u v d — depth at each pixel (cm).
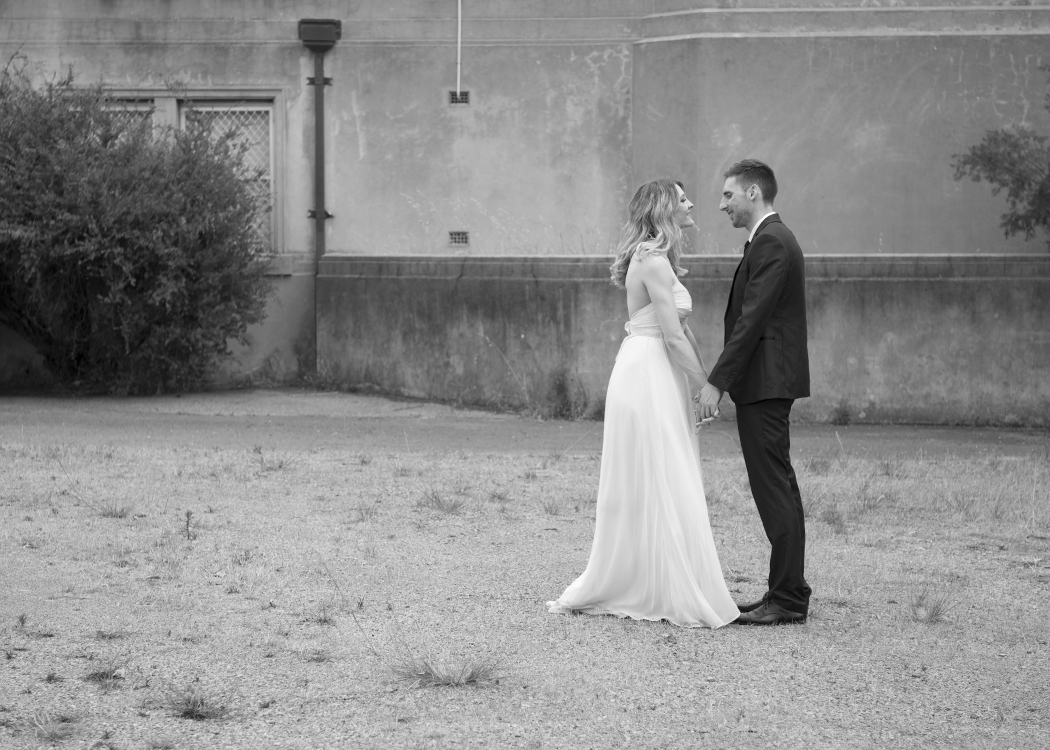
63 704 386
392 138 1541
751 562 620
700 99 1455
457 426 1191
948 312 1241
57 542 621
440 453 984
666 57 1480
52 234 1281
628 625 499
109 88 1529
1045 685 424
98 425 1142
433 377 1359
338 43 1538
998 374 1241
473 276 1326
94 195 1294
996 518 740
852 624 503
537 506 755
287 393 1421
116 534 644
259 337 1533
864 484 831
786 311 504
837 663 447
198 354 1404
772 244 500
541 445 1058
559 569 590
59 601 510
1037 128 1437
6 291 1402
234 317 1402
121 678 413
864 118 1447
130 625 477
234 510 719
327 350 1452
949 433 1186
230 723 372
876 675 433
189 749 350
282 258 1536
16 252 1325
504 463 930
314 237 1547
